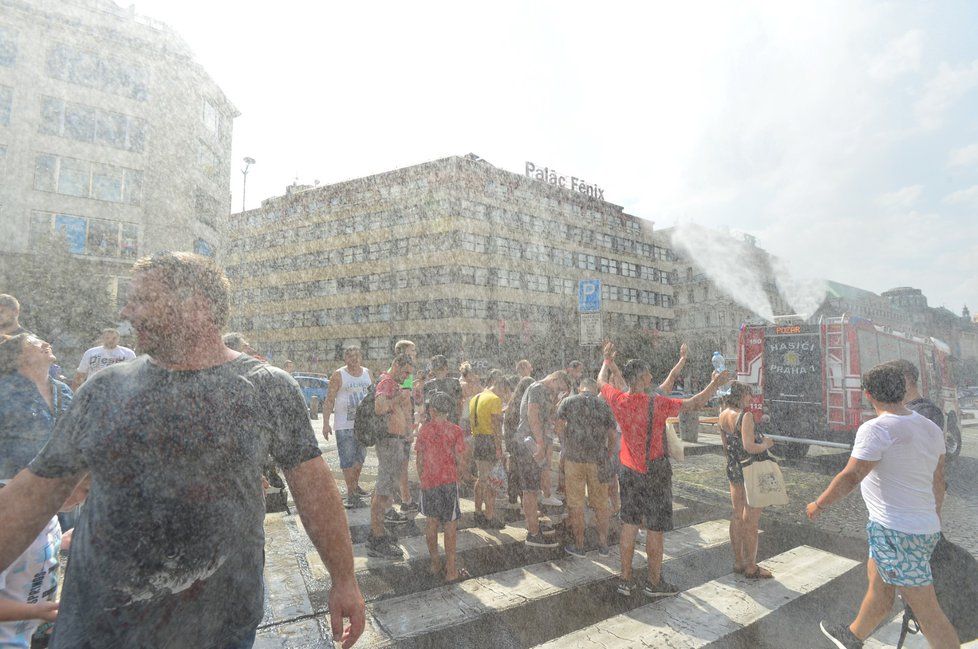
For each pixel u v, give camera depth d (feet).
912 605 6.45
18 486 2.79
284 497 12.31
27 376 5.08
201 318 2.85
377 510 10.11
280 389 3.11
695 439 27.30
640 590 8.98
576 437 10.97
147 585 2.77
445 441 9.29
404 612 7.85
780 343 25.09
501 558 10.36
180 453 2.69
